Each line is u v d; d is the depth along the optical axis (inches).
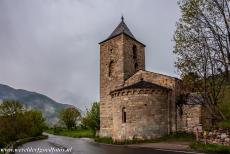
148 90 1127.6
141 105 1116.5
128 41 1455.5
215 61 836.0
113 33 1518.2
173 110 1179.9
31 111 1752.0
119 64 1417.3
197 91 878.4
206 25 845.2
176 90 1206.9
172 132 1159.0
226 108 936.3
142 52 1556.3
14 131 1344.7
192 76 849.5
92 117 1875.0
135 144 1010.1
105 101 1446.9
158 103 1141.1
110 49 1478.8
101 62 1514.5
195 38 848.3
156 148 801.6
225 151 649.6
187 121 1161.4
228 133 727.1
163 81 1245.1
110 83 1443.2
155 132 1109.7
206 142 770.8
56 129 3225.9
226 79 826.2
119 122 1155.3
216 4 835.4
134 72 1461.6
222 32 831.1
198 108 1145.4
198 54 846.5
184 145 850.1
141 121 1106.1
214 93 849.5
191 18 851.4
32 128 1625.2
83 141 1325.0
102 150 792.3
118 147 908.6
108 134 1386.6
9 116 1366.9
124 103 1146.7
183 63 854.5
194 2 845.2
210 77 842.2
